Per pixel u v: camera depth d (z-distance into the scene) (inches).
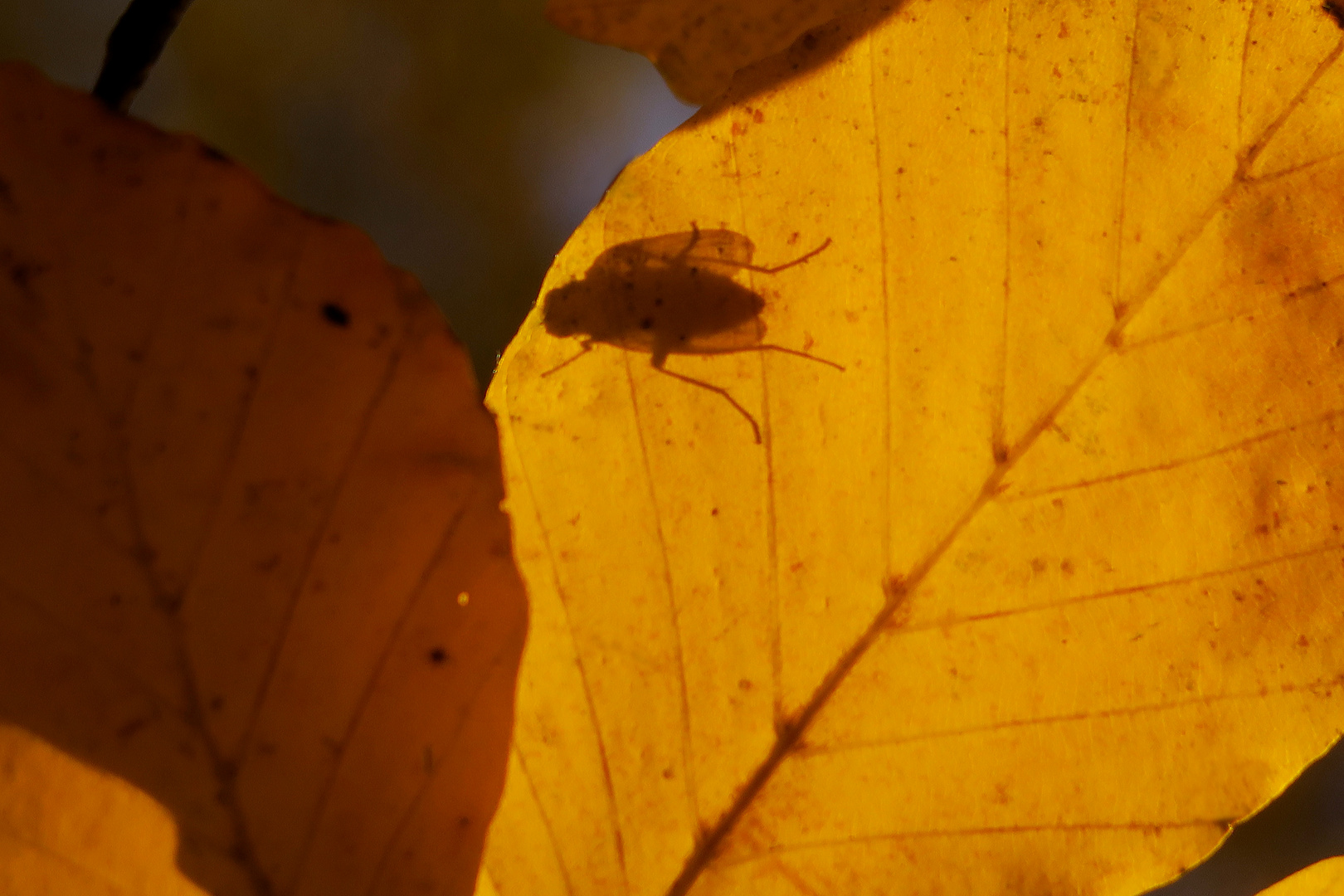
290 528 5.7
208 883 5.7
